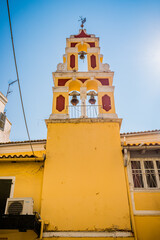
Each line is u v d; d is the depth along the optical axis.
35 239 8.01
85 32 14.30
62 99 11.61
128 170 9.44
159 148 9.52
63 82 12.22
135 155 9.80
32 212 8.02
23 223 7.46
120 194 8.83
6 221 7.50
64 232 8.11
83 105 11.38
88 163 9.53
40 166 9.60
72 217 8.38
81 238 7.99
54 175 9.25
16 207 8.03
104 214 8.44
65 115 11.02
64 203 8.66
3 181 9.34
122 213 8.45
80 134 10.28
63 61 13.83
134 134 13.70
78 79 12.29
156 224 8.31
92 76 12.24
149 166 9.62
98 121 10.62
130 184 9.13
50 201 8.69
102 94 11.74
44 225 8.23
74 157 9.68
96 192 8.88
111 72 12.37
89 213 8.46
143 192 8.97
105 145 9.98
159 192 8.96
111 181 9.11
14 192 9.05
